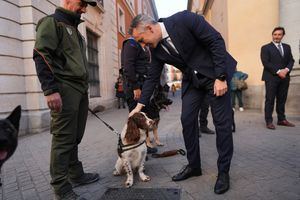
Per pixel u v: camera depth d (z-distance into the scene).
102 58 15.55
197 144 3.63
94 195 3.35
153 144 5.61
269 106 6.62
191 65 3.29
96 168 4.39
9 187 3.80
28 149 6.02
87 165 4.56
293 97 8.55
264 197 2.97
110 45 17.38
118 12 20.16
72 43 3.07
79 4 3.10
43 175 4.22
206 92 3.48
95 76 14.89
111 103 16.72
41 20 2.90
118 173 3.97
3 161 2.53
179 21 3.11
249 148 4.89
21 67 8.11
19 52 8.05
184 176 3.61
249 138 5.65
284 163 3.99
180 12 3.22
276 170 3.73
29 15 8.13
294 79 8.55
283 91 6.80
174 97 26.92
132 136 3.57
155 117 5.09
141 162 3.70
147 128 3.59
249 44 11.39
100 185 3.66
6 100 7.53
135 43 4.52
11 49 7.75
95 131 7.96
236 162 4.14
